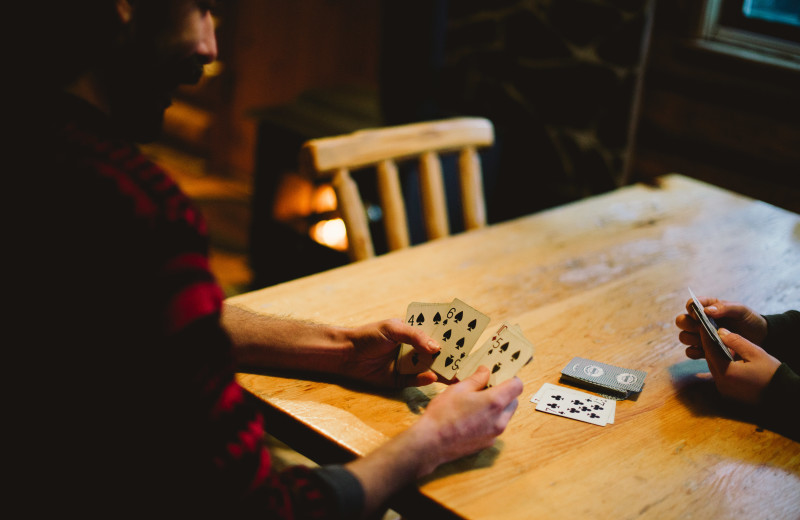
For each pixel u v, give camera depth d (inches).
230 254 170.9
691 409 53.1
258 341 54.9
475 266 73.4
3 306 33.6
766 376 52.0
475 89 155.0
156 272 33.7
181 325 33.8
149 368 33.5
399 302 65.5
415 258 74.2
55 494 35.1
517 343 50.9
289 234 146.9
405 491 43.4
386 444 42.5
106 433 34.1
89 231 33.4
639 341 61.7
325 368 54.4
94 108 35.3
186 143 228.1
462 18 152.0
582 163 144.7
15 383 34.1
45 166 33.7
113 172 34.1
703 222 88.1
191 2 36.2
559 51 141.6
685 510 43.1
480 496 42.6
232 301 63.8
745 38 124.3
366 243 77.7
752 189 127.2
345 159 76.6
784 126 121.0
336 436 47.8
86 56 34.7
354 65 187.9
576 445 48.1
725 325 59.9
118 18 34.1
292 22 196.7
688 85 130.3
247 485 34.6
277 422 51.2
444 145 85.0
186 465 33.7
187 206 35.9
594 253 78.0
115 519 34.9
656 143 137.1
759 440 50.3
